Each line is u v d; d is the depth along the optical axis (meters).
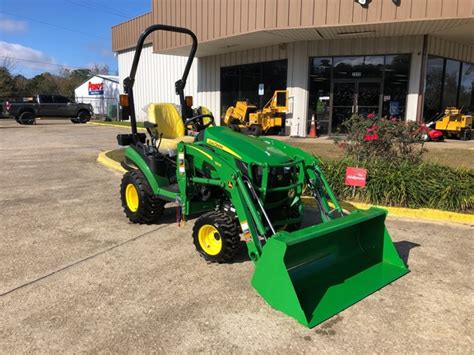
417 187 6.21
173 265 4.21
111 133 19.23
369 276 3.90
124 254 4.50
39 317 3.23
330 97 15.95
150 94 25.86
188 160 4.57
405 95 14.98
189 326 3.11
